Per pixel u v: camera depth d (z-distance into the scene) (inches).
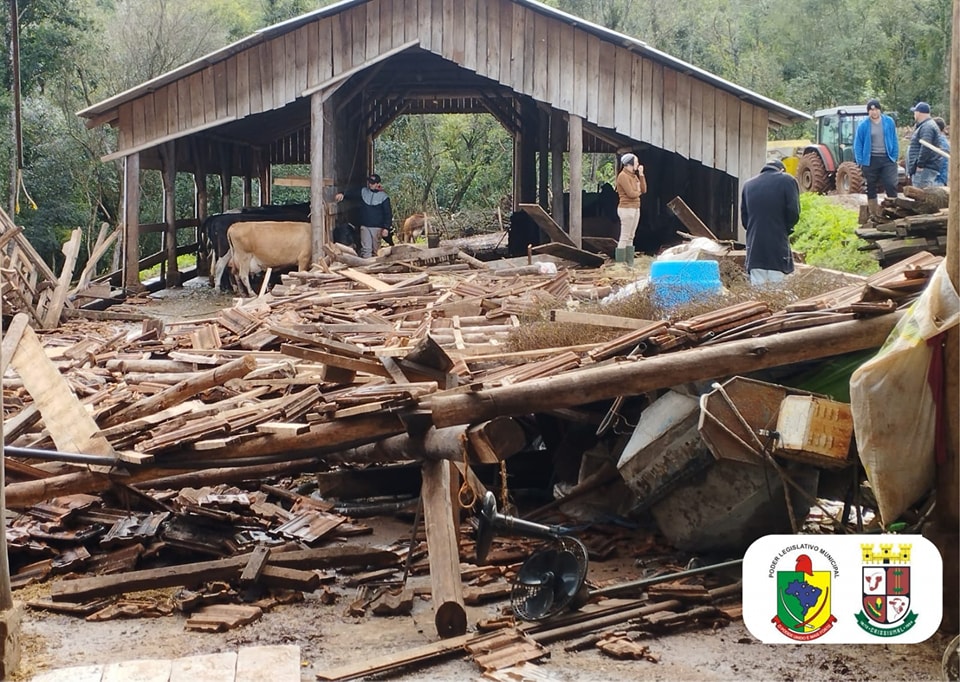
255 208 999.0
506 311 490.6
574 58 819.4
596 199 1050.1
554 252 774.5
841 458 246.2
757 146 832.3
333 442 259.1
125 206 844.0
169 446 260.4
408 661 204.8
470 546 274.5
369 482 322.0
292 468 306.3
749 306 294.4
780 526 265.3
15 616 202.2
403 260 749.9
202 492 309.6
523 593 233.6
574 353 304.8
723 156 832.3
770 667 203.2
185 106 827.4
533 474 338.3
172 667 191.6
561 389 255.3
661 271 370.6
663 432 266.8
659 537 288.4
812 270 413.4
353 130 1051.3
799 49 1892.2
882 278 285.7
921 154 675.4
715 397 250.8
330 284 657.0
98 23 1572.3
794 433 246.7
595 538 286.5
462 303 525.3
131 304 783.7
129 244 842.8
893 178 724.0
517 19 815.1
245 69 822.5
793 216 472.4
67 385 291.9
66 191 1454.2
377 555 266.4
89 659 211.8
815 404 246.7
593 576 259.4
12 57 930.7
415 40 815.1
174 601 244.8
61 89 1492.4
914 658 207.9
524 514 315.6
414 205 1747.0
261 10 2068.2
